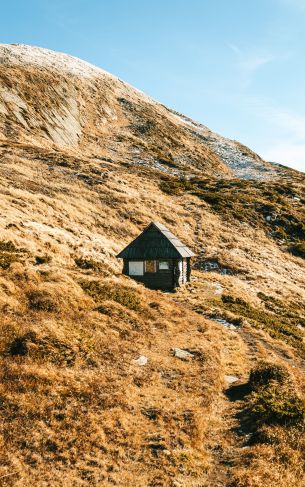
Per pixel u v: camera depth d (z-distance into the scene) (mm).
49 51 155250
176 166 100750
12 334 17859
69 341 18312
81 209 54062
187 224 62938
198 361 20438
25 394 14352
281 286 49875
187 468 12414
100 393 15500
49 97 105375
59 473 11438
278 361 22906
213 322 28109
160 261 38469
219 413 16312
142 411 15086
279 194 90438
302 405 16609
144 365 18750
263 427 14688
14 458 11602
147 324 23938
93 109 121125
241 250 59125
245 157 142750
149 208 63500
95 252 40656
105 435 13328
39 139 83250
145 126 128125
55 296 22203
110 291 27078
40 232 37062
